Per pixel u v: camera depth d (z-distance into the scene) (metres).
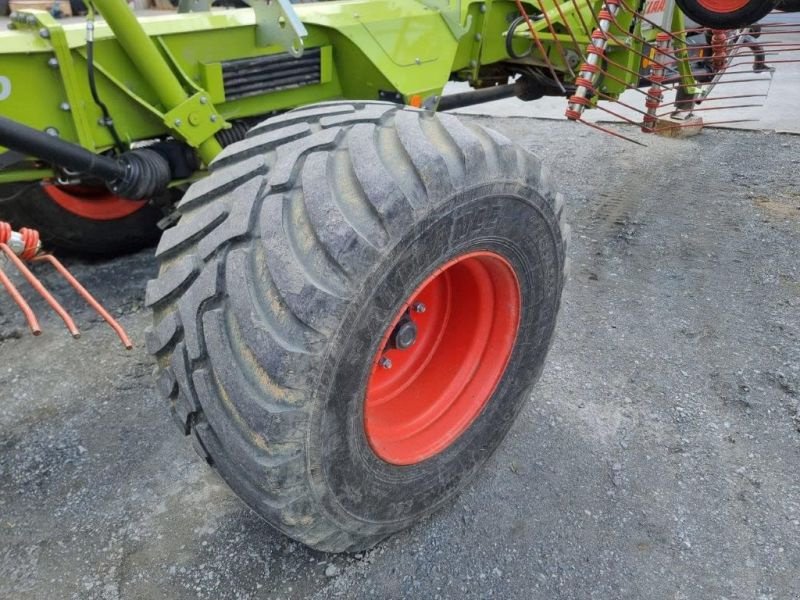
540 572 1.99
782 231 4.27
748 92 7.96
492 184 1.69
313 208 1.44
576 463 2.40
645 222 4.42
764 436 2.53
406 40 2.79
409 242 1.52
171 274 1.56
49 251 3.54
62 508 2.19
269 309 1.41
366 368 1.57
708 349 3.06
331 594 1.91
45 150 2.12
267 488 1.52
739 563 2.03
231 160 1.72
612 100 3.76
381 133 1.66
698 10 3.44
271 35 2.47
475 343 2.12
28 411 2.63
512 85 4.50
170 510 2.19
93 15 2.12
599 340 3.13
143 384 2.79
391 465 1.84
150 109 2.38
